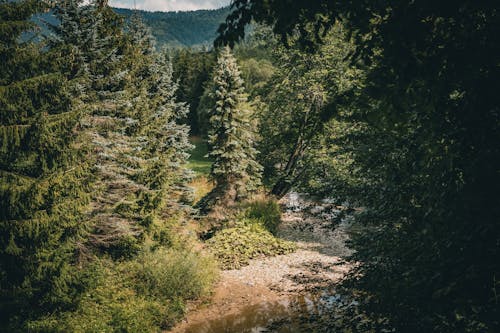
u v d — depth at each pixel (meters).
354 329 4.54
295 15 3.12
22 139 7.35
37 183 7.48
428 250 3.50
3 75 7.56
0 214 7.20
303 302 11.51
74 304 9.23
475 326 2.83
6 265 7.51
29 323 8.12
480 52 2.53
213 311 11.30
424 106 2.94
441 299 3.16
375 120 3.33
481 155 2.75
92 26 10.84
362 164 5.45
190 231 15.68
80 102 10.17
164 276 11.59
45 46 10.23
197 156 42.25
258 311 11.20
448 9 2.54
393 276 4.12
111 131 11.78
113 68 11.82
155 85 17.56
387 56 2.86
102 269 11.46
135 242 12.83
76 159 8.76
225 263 14.56
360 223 5.80
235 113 18.78
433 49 2.75
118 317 9.52
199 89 54.47
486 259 2.84
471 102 2.68
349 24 3.27
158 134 16.25
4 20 7.43
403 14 2.65
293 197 25.28
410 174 4.38
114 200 12.38
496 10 2.52
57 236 8.61
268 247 15.78
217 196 18.42
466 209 2.92
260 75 49.50
